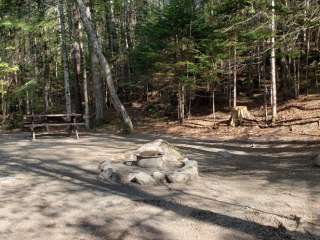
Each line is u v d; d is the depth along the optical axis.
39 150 12.92
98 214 6.77
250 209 7.00
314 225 6.29
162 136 20.33
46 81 31.47
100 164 10.19
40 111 31.34
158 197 7.60
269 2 15.88
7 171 9.88
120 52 33.84
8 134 20.52
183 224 6.32
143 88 34.19
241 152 14.59
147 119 27.77
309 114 20.56
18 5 26.11
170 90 29.09
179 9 23.41
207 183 8.75
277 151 14.69
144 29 26.06
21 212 6.87
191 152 14.03
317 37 26.58
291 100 24.58
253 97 27.94
